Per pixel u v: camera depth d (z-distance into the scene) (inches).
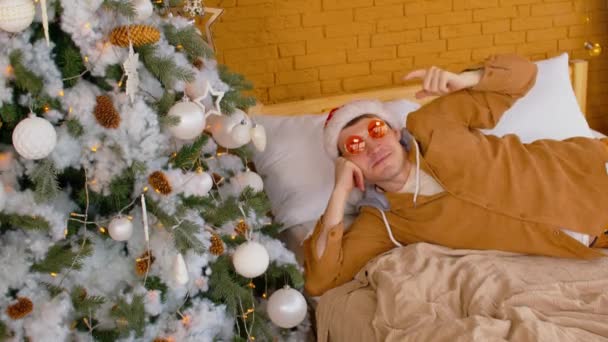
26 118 47.3
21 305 49.7
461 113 73.0
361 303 65.6
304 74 103.6
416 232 71.8
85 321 54.6
